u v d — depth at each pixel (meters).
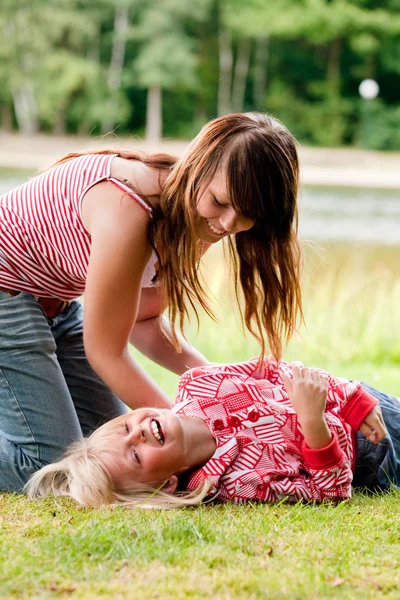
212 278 8.15
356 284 9.06
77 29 40.56
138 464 3.11
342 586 2.25
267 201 2.97
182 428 3.15
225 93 43.53
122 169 3.16
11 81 39.38
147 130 42.50
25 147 36.00
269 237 3.13
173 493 3.16
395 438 3.57
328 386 3.38
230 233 3.07
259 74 43.34
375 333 7.73
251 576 2.29
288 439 3.24
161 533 2.62
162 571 2.33
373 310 8.46
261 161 2.92
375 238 15.96
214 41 44.44
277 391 3.35
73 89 40.91
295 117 42.22
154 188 3.14
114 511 2.96
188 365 3.79
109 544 2.50
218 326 7.57
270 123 3.06
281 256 3.19
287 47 43.66
